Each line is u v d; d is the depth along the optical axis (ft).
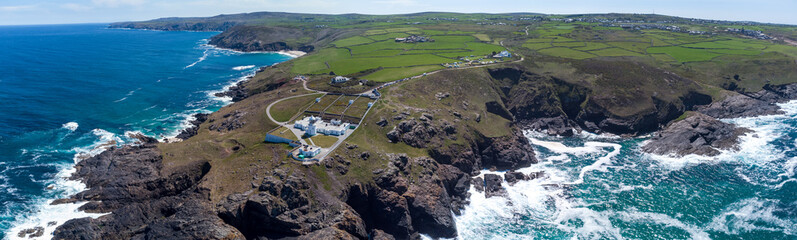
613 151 365.81
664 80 469.16
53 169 287.48
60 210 235.81
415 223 259.39
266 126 333.62
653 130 413.80
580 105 440.04
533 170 329.11
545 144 385.50
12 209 236.02
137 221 223.30
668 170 323.37
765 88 501.97
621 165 335.67
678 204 273.95
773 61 553.23
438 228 253.85
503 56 571.69
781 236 236.43
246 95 482.28
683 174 315.17
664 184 301.22
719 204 272.10
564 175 320.29
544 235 249.55
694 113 418.31
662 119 418.51
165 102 474.08
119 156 286.25
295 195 232.53
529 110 443.32
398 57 603.26
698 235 241.35
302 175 250.98
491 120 386.11
